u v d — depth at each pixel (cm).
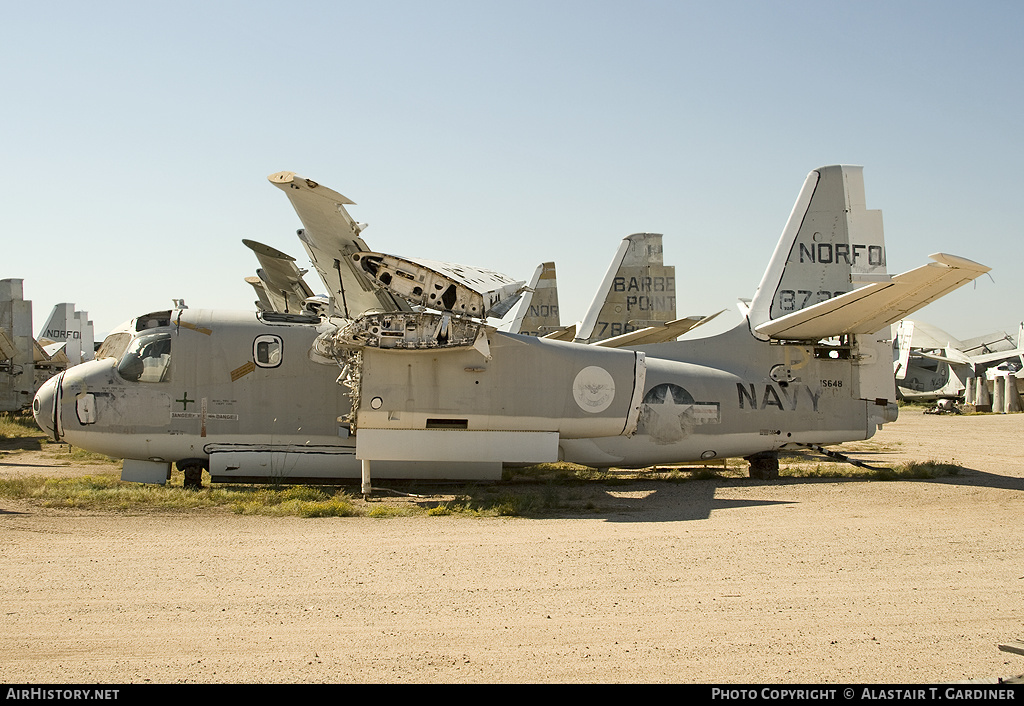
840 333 1489
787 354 1511
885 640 572
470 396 1286
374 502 1191
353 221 1138
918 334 5900
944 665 527
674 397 1436
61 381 1292
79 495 1112
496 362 1302
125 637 558
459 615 618
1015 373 4741
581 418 1333
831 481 1445
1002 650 553
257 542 870
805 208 1524
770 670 514
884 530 960
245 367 1304
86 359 4556
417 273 1188
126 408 1273
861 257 1522
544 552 838
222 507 1095
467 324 1252
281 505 1101
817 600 668
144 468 1316
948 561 805
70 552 800
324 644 551
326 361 1315
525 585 707
